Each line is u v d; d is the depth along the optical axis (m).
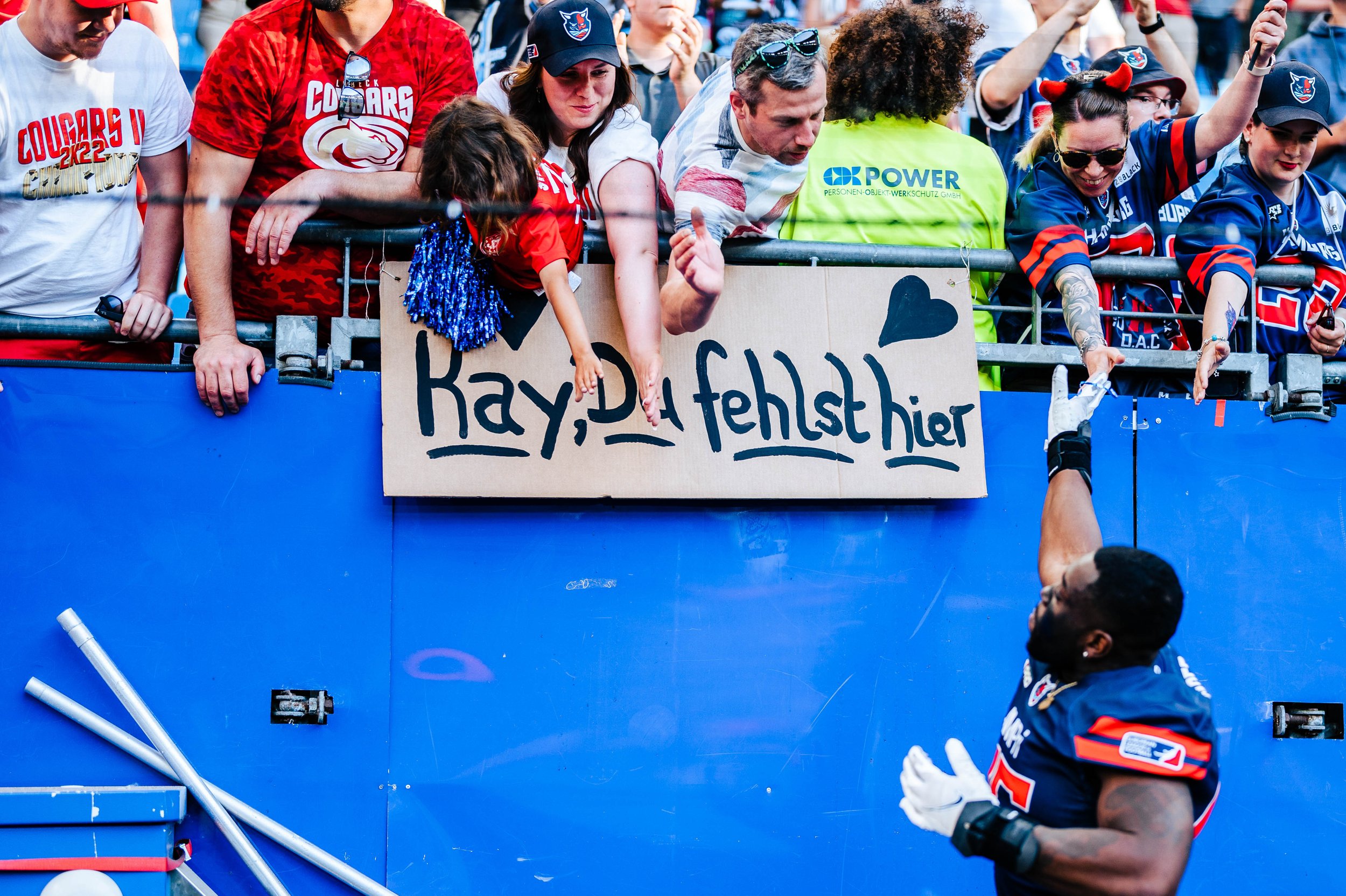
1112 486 3.27
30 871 2.68
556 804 2.97
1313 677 3.25
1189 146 3.39
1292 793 3.20
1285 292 3.51
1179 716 1.94
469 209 2.92
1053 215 3.30
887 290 3.20
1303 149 3.38
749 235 3.20
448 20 3.15
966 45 3.34
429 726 2.96
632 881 2.97
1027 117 3.42
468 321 2.98
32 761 2.83
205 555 2.95
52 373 2.94
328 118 3.06
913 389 3.16
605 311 3.07
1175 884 1.86
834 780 3.06
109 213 3.08
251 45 2.99
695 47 3.22
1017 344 3.31
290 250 3.15
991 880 3.07
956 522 3.20
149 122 3.08
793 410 3.10
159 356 3.32
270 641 2.94
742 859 3.00
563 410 3.02
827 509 3.15
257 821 2.82
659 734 3.02
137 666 2.89
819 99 3.03
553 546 3.05
